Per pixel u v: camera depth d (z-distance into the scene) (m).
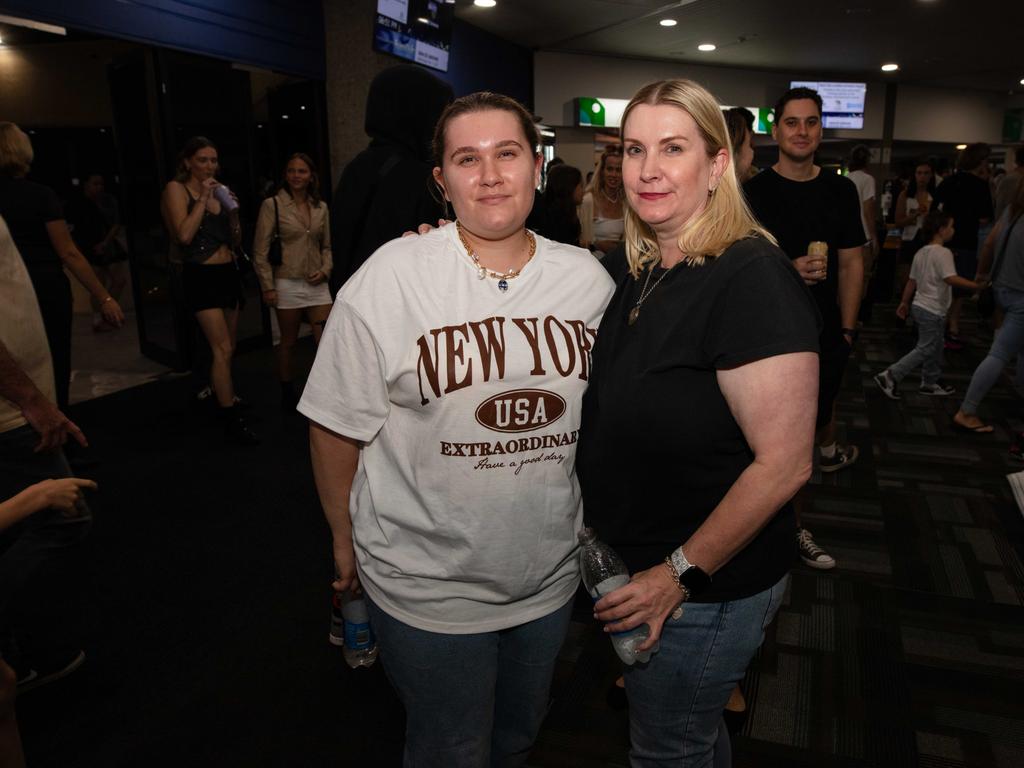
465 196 1.12
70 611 2.39
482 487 1.14
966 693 2.04
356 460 1.29
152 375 5.45
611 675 2.12
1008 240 3.97
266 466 3.67
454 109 1.14
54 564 2.69
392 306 1.12
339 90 6.59
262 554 2.78
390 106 1.71
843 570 2.74
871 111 12.93
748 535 1.02
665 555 1.15
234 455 3.81
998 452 3.97
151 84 5.04
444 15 7.16
